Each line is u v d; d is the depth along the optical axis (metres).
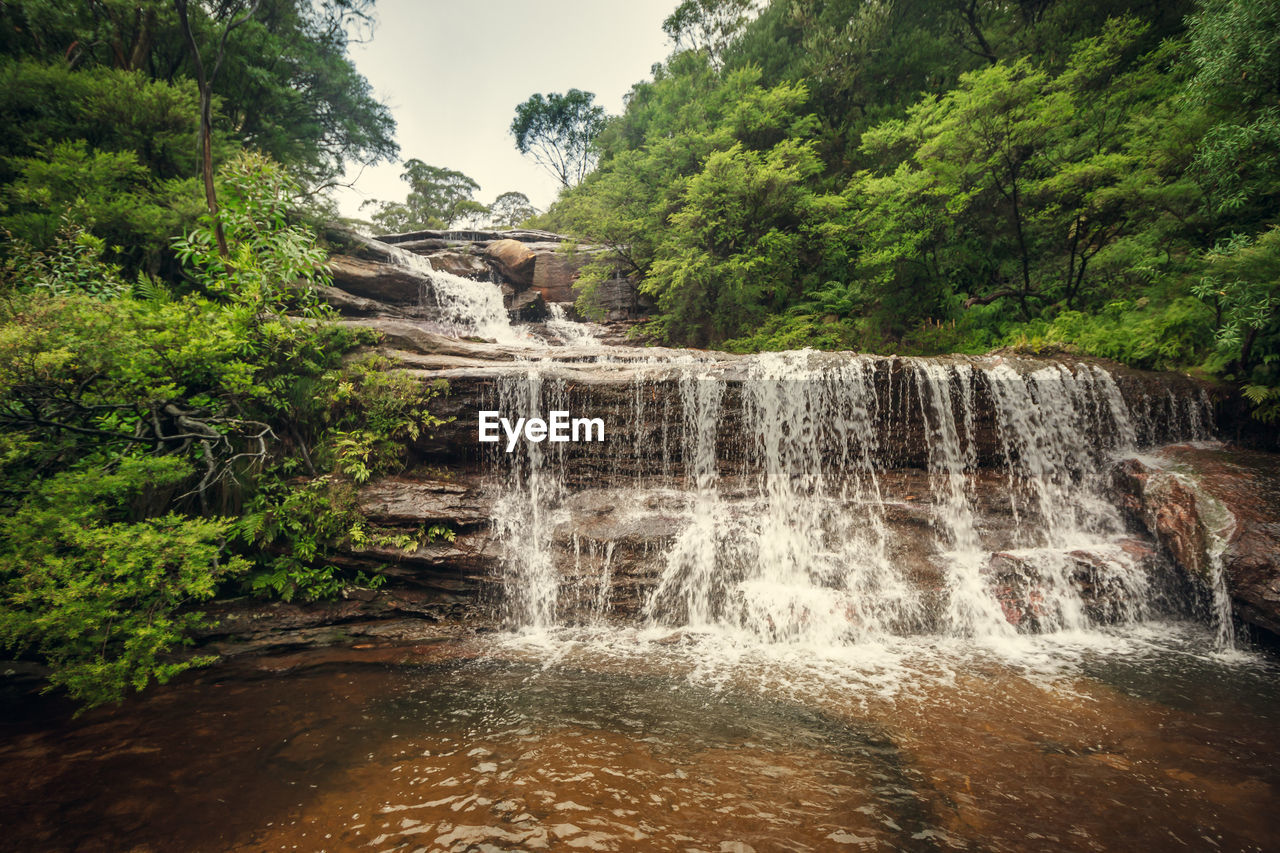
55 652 5.54
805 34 24.03
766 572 8.26
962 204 13.45
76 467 6.84
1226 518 7.16
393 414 9.18
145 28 16.38
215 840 3.62
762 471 9.84
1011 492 9.38
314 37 23.28
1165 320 10.34
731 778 4.34
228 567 6.56
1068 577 7.75
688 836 3.63
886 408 9.62
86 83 12.91
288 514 7.96
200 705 5.65
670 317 17.64
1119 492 9.05
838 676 6.27
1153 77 14.07
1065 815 3.83
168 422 7.99
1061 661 6.57
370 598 7.98
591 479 9.85
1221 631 7.04
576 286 19.80
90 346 6.16
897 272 14.88
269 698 5.82
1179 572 7.77
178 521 6.39
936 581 7.91
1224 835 3.60
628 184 19.14
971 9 21.59
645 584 8.22
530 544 8.60
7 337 5.62
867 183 14.91
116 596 5.55
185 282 12.59
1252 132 8.84
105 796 4.11
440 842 3.58
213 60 17.92
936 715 5.36
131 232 11.83
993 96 12.14
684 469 9.96
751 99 18.80
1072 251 13.20
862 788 4.19
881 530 8.80
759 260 15.92
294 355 8.98
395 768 4.50
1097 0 18.00
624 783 4.27
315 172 20.42
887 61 21.72
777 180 15.66
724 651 7.08
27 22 14.78
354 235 18.27
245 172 9.62
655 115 25.52
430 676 6.40
